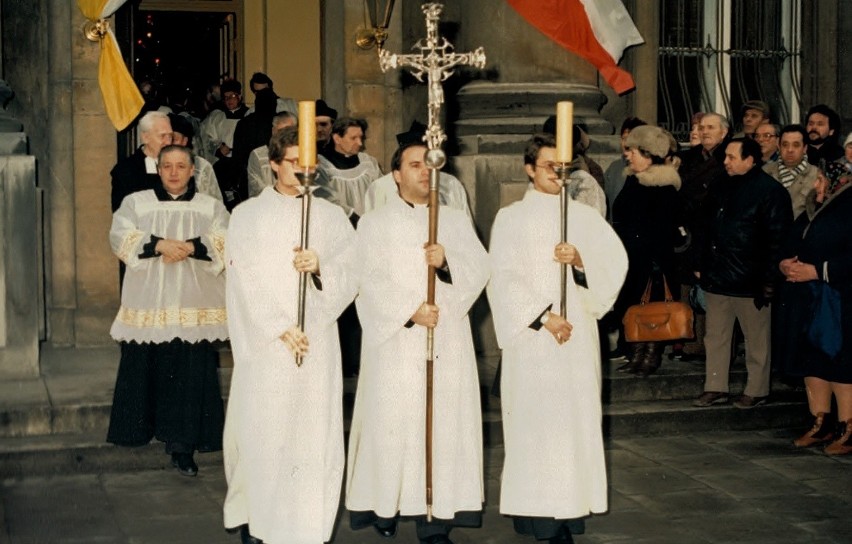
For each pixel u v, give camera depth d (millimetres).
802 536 5820
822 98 11117
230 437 5547
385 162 9781
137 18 14516
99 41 8781
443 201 6848
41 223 8727
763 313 7676
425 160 5270
